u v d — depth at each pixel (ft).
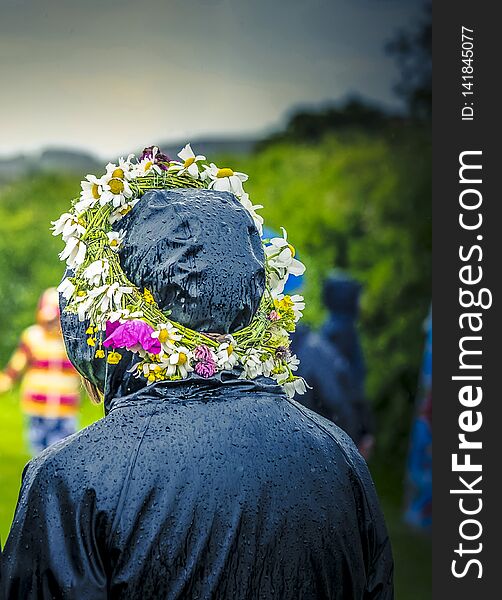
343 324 25.26
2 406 49.55
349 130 50.11
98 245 8.25
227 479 7.76
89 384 8.66
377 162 44.80
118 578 7.55
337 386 20.54
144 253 8.12
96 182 8.43
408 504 31.68
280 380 8.70
